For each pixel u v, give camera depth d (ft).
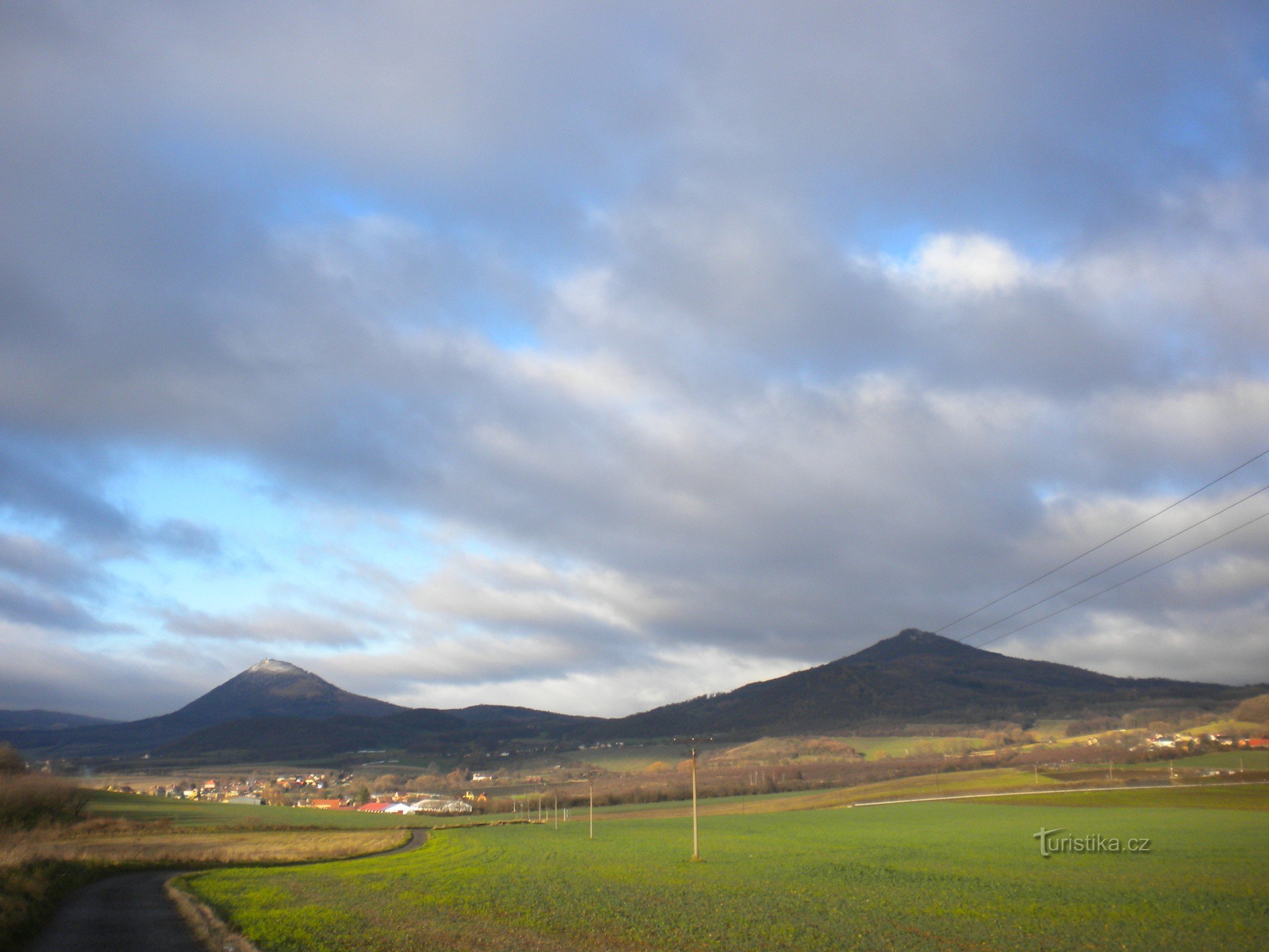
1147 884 170.81
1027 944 117.29
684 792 570.87
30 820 327.67
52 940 102.99
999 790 461.37
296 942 106.83
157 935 108.47
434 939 114.11
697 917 137.80
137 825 346.33
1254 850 222.28
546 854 261.85
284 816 448.65
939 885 176.04
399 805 562.66
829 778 611.06
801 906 150.20
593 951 109.29
